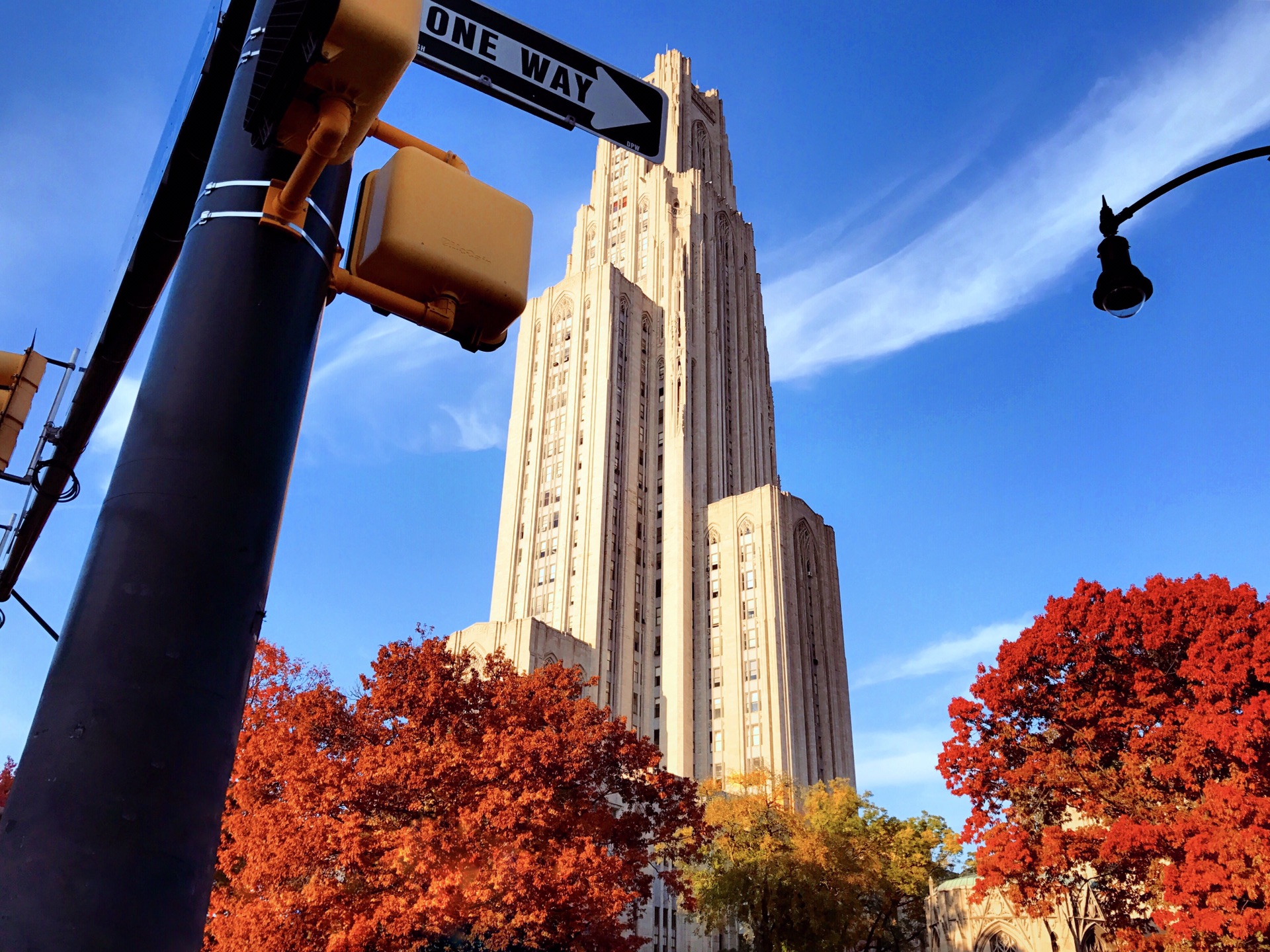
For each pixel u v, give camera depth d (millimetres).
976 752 37438
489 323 4453
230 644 3502
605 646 102625
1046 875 35000
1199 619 35406
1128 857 32156
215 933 27672
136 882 3055
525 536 114312
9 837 3068
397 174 4270
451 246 4234
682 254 130500
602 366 118125
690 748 101000
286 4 3334
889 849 56094
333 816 28719
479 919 27891
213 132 5742
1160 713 35344
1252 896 27719
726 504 113562
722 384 130125
